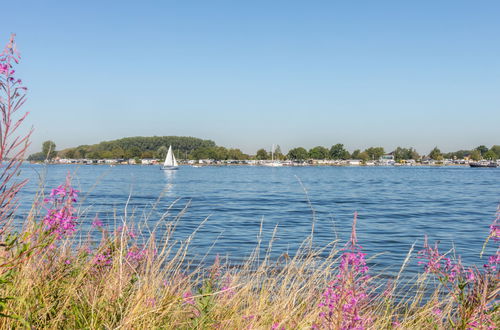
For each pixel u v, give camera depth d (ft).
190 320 13.32
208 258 36.32
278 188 200.95
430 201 126.93
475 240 55.06
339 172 523.29
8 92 8.81
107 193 143.54
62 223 11.04
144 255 15.35
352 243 10.04
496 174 436.76
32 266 12.35
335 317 10.11
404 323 16.12
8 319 10.28
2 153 8.95
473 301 12.82
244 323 13.76
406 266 34.88
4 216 9.99
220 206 107.24
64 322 12.00
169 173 457.27
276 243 50.37
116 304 12.42
